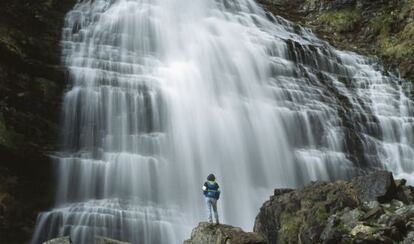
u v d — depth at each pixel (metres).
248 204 20.98
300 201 15.21
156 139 21.08
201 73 24.73
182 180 20.70
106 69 22.77
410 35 32.94
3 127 18.89
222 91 24.52
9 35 21.12
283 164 23.14
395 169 25.67
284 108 24.98
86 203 18.20
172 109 22.12
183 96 22.83
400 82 30.39
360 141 25.61
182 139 21.62
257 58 26.98
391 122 27.11
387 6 35.09
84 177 19.00
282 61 27.58
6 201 17.44
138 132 21.09
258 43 28.14
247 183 21.89
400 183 15.61
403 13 34.31
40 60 21.73
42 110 20.25
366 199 14.81
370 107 27.72
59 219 17.19
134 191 19.42
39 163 19.09
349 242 12.83
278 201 15.65
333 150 24.69
